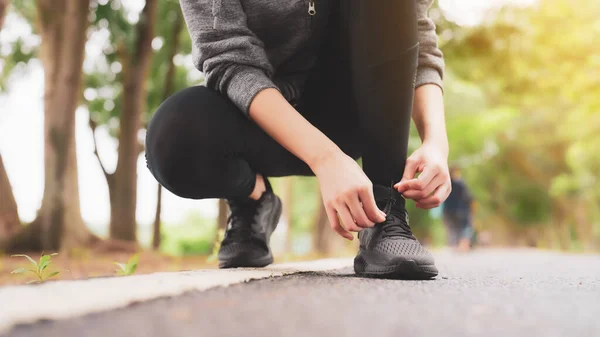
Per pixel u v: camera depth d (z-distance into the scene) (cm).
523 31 1253
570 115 2072
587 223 2970
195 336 77
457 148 1838
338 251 1327
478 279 196
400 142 177
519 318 100
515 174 2759
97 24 869
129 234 877
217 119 180
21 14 983
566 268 348
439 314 101
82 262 582
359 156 225
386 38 169
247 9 187
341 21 183
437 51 204
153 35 902
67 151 756
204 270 190
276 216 234
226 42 171
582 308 114
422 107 194
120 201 884
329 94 203
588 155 2212
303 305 108
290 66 199
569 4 1582
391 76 171
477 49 1229
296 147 158
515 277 220
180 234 2020
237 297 118
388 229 180
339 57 192
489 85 1803
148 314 95
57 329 82
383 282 160
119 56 906
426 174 164
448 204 1245
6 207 759
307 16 188
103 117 1059
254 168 210
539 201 2855
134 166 895
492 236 3347
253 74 167
